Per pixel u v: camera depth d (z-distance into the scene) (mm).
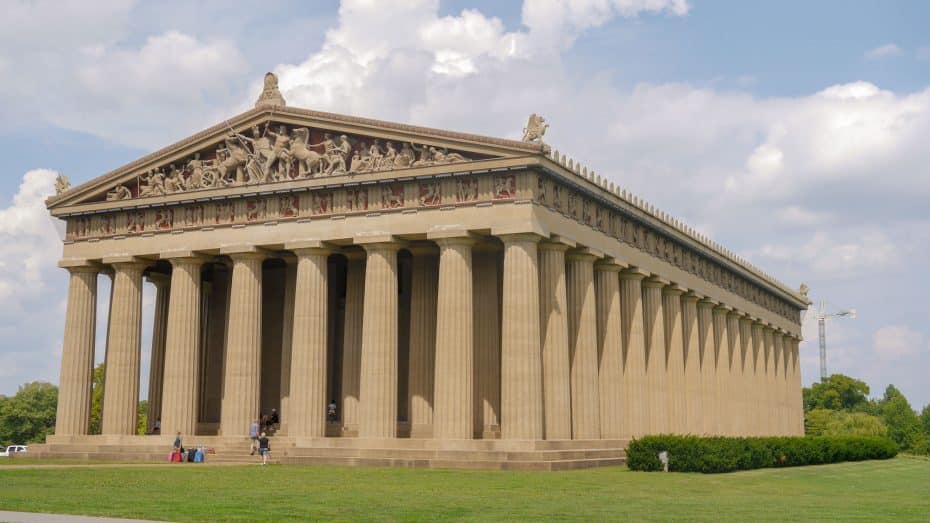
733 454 67125
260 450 70938
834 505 41750
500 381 78188
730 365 115125
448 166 72375
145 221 85562
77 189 88562
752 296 123688
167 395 81438
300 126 79938
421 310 81000
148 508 35969
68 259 88500
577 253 77500
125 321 85250
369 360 73750
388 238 74312
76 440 84438
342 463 68375
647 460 64125
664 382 90500
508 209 70375
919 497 49281
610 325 81250
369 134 76562
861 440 105562
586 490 48312
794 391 146000
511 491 47125
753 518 35062
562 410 71438
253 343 79625
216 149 83938
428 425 78875
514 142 70438
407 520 33219
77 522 30484
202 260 83938
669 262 94438
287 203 79312
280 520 32812
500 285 80812
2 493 42406
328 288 90625
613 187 82812
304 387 75812
